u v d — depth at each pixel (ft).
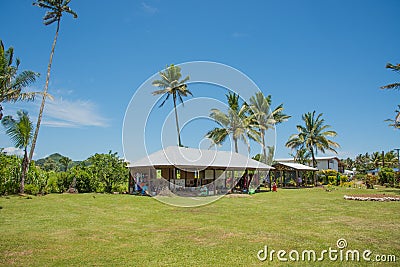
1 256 21.67
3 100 68.13
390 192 88.38
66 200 58.59
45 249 23.68
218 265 20.43
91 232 30.12
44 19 77.82
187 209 48.34
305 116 157.79
